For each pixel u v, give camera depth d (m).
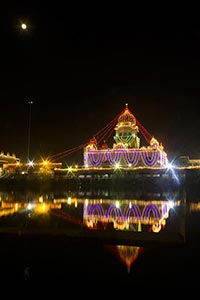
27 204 25.25
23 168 62.41
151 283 7.65
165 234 12.71
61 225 14.73
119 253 10.00
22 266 8.78
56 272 8.34
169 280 7.84
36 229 13.56
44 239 11.73
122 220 16.61
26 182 47.00
